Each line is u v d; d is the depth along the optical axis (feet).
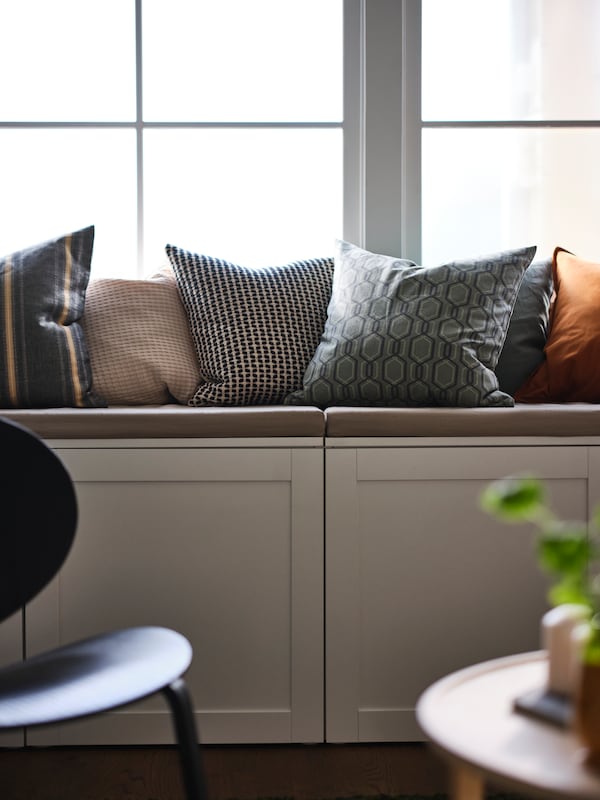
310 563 6.73
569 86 9.16
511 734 3.18
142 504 6.72
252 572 6.75
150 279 8.55
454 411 6.82
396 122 8.89
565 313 8.30
